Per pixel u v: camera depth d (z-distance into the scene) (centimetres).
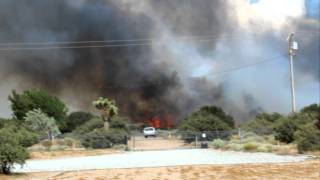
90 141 5400
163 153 4309
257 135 5734
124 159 3497
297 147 3909
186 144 6022
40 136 5669
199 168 2444
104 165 2866
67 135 6009
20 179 2088
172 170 2367
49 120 6625
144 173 2247
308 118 5006
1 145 2280
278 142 4784
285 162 2767
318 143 3753
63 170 2500
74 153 4534
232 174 2139
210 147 5234
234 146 4556
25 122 6606
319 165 2508
